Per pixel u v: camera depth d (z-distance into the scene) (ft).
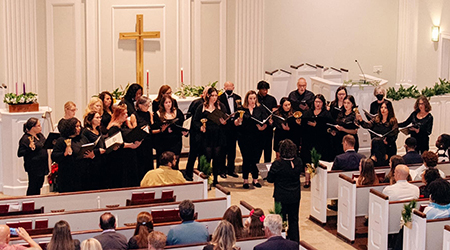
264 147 33.81
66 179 26.73
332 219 29.07
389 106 32.53
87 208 23.85
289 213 24.53
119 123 27.99
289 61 45.01
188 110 33.55
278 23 44.50
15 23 39.70
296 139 33.30
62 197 23.43
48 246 17.48
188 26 42.42
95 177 27.40
